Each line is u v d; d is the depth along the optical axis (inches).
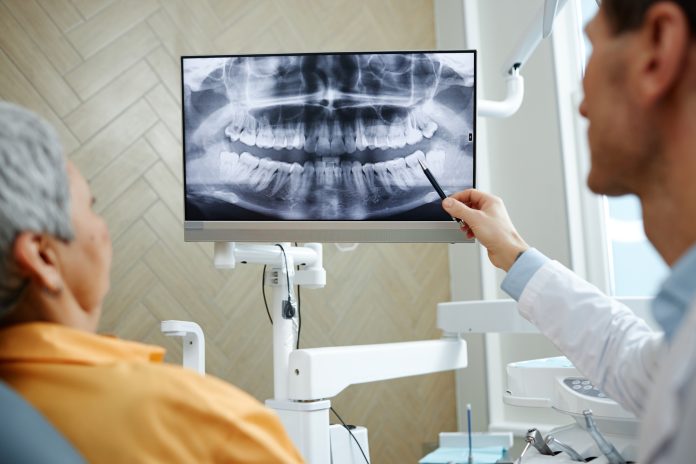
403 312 120.6
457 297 125.5
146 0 98.3
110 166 93.4
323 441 56.7
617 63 21.5
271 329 106.2
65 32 91.2
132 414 24.8
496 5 122.0
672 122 20.5
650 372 34.3
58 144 27.1
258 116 58.9
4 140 25.4
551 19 63.3
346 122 58.9
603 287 110.0
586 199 111.8
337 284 112.8
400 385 118.2
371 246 117.9
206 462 25.5
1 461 22.3
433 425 121.3
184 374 26.9
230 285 102.4
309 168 59.2
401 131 59.2
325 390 56.7
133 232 94.4
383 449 114.8
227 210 59.4
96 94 93.1
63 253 27.9
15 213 25.3
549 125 113.7
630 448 52.6
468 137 59.4
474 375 120.1
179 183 99.5
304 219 59.3
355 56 58.7
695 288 19.8
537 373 61.1
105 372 25.7
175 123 99.9
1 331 27.0
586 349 38.9
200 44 102.6
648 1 20.4
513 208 118.0
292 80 58.7
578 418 54.1
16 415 23.2
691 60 19.3
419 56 59.0
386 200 59.4
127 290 93.0
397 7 124.9
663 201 21.9
